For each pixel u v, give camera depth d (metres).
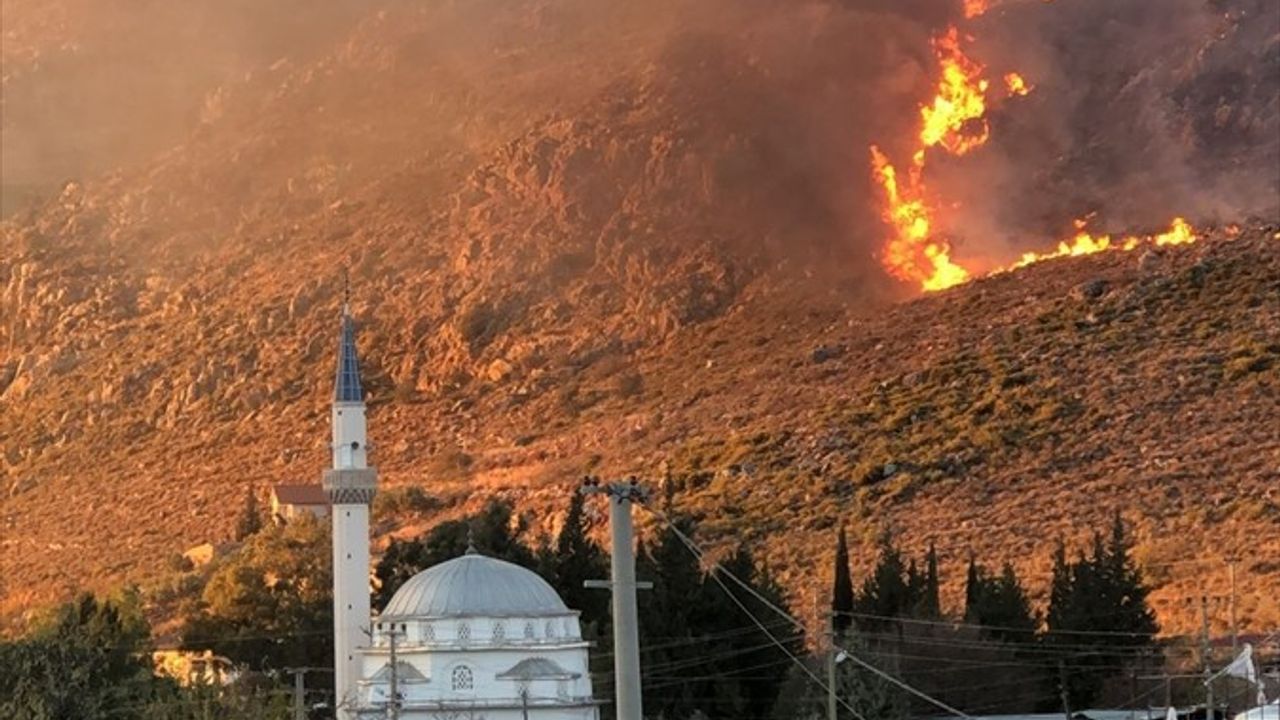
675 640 155.62
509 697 136.88
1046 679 155.38
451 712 136.50
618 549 56.50
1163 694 149.50
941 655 153.00
